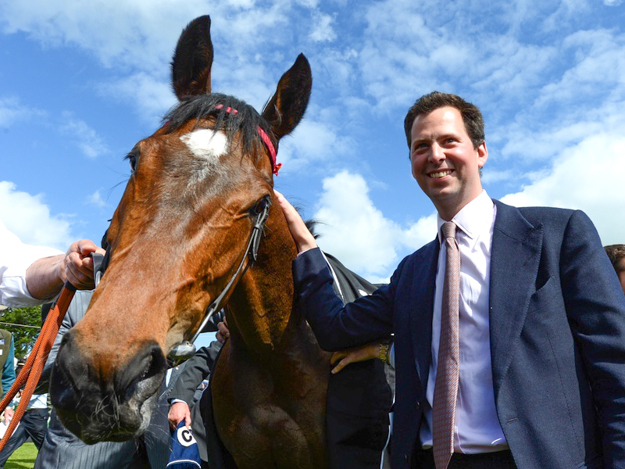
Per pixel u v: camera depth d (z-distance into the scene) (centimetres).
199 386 339
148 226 167
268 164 218
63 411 133
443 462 159
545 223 174
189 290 168
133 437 144
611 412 146
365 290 290
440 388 168
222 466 246
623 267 276
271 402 234
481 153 206
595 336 153
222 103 210
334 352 235
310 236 245
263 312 227
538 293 162
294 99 256
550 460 146
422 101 200
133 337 139
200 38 249
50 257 195
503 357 157
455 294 172
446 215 194
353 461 220
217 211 179
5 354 459
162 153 185
